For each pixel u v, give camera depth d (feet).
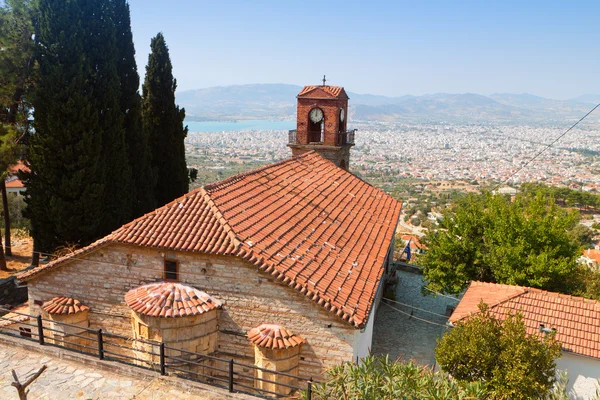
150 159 97.71
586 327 52.34
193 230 47.96
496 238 73.82
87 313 51.88
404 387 30.71
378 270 54.24
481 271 75.10
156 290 46.09
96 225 79.15
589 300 56.39
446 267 76.13
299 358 44.75
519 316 43.47
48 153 74.90
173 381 39.88
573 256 71.82
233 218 49.78
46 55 75.66
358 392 30.73
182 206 51.78
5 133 80.64
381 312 79.56
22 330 58.13
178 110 106.52
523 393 38.78
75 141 76.64
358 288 47.83
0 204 128.36
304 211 61.62
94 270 50.65
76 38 76.79
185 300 44.91
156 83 102.53
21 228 122.62
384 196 88.48
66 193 76.02
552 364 41.75
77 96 75.20
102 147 80.53
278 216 55.93
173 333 43.86
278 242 49.34
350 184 86.12
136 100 91.97
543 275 66.69
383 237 65.92
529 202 81.05
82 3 79.30
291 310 44.32
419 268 104.53
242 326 46.16
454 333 44.70
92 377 40.83
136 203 93.71
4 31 80.18
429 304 85.61
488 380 40.96
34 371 41.39
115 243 48.75
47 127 75.05
